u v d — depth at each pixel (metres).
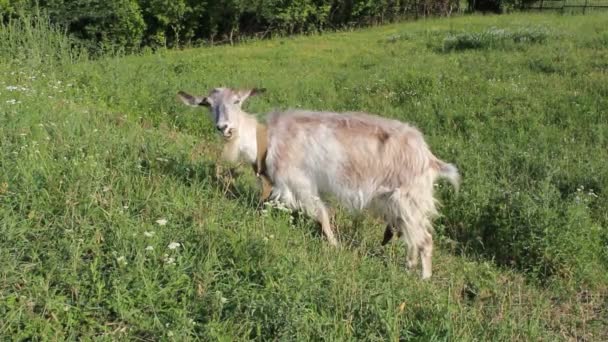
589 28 12.91
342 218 5.25
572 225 4.93
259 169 4.87
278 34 17.11
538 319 4.34
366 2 18.30
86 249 4.16
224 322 3.89
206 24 16.78
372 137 4.77
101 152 5.12
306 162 4.80
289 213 4.84
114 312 3.90
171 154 5.37
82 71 7.88
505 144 6.30
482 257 5.03
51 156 4.86
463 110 7.18
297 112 4.92
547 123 6.93
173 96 7.20
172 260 4.07
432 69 9.32
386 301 4.14
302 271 4.17
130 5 15.05
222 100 4.80
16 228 4.19
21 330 3.77
